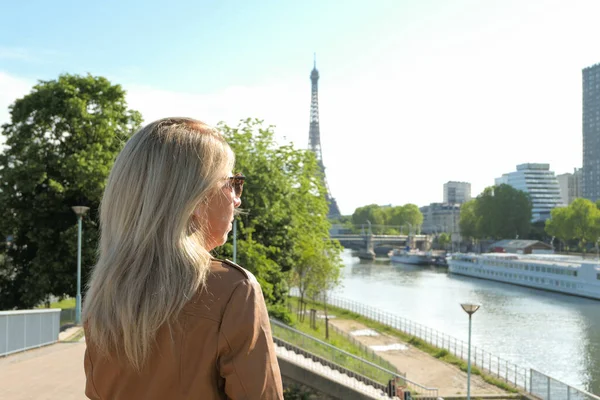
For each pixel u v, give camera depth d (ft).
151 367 5.53
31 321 52.01
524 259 309.63
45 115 97.81
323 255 145.38
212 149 6.20
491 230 484.74
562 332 165.27
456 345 143.02
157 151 5.97
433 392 93.61
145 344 5.42
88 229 95.86
